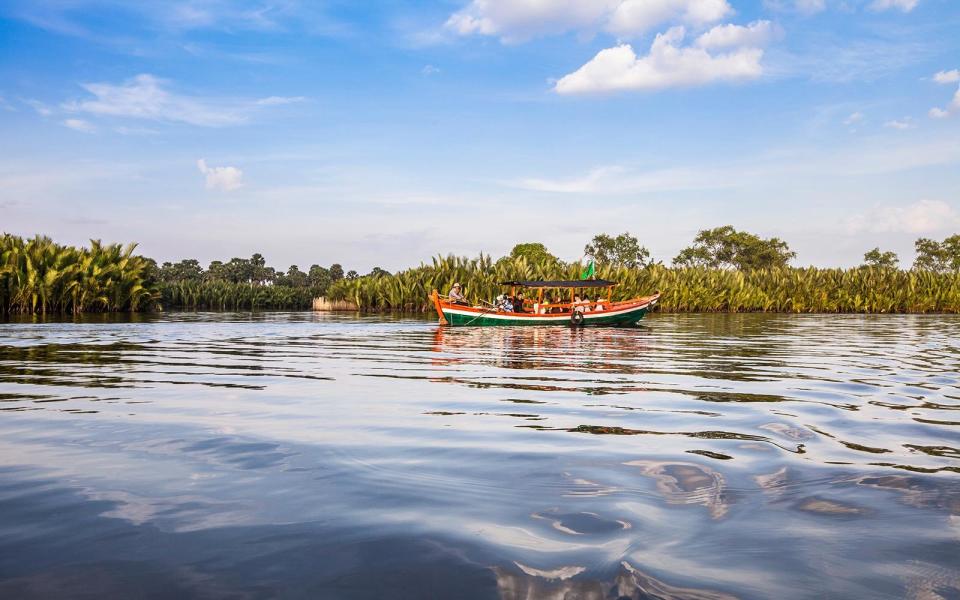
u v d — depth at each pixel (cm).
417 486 303
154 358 976
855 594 193
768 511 268
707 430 438
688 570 209
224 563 213
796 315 3547
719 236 7519
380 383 698
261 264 9250
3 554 220
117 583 199
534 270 3597
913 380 719
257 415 493
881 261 7675
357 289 3841
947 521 256
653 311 3791
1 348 1141
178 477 316
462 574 205
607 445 391
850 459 355
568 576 204
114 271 3164
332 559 217
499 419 479
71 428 436
